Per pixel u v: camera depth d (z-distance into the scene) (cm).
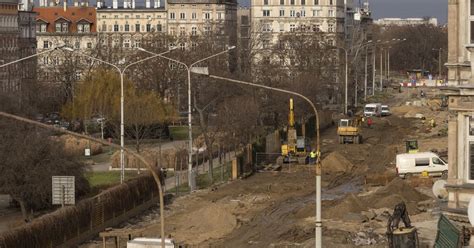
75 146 12275
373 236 6500
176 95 17025
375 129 15912
